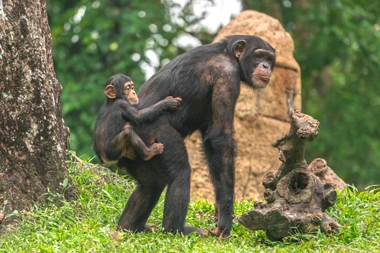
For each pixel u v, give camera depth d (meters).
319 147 35.97
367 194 15.45
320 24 36.09
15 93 13.53
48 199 13.77
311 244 12.35
